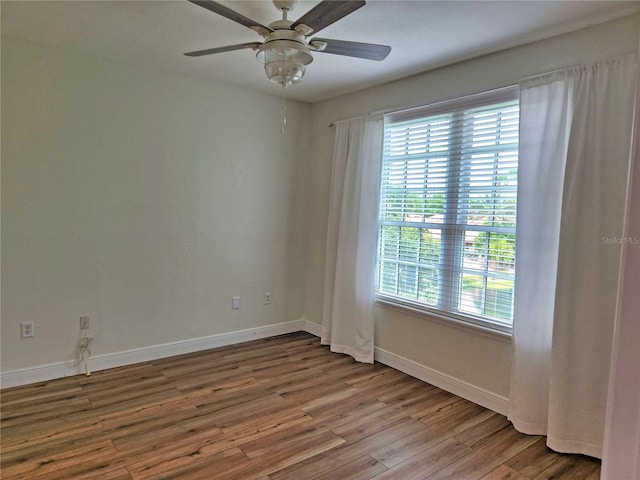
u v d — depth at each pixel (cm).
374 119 352
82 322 314
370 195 355
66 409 264
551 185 241
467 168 295
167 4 222
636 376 194
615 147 217
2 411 258
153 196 339
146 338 347
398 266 348
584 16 220
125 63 316
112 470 205
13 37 271
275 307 425
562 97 236
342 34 248
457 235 302
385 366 354
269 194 408
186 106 349
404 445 237
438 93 308
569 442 231
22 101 279
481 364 287
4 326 284
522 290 250
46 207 293
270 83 364
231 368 340
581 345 228
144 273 340
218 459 218
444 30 241
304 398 292
